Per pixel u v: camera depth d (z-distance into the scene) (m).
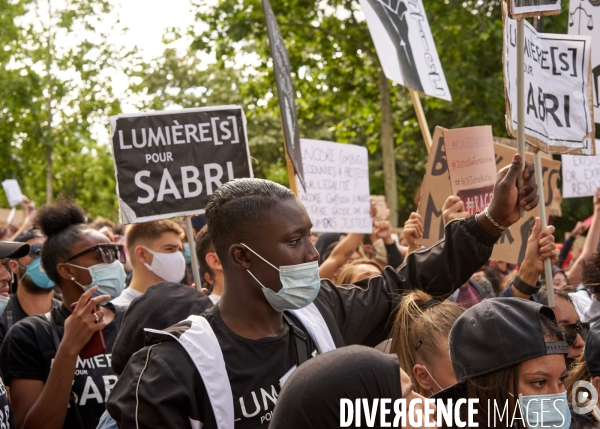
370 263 5.55
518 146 3.12
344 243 6.17
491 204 2.93
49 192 24.34
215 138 3.96
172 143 3.92
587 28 4.71
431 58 5.29
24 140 24.62
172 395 2.31
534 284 3.48
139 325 2.85
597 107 4.69
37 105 23.16
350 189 6.20
